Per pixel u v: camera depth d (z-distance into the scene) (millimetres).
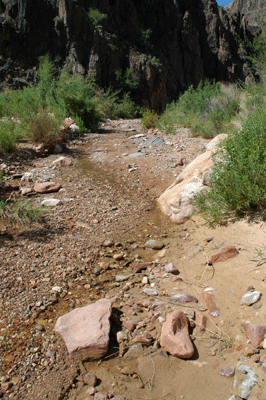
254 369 2143
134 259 3795
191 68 40938
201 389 2117
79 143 8570
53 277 3373
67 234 4246
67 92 11078
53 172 6367
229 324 2584
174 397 2094
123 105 21328
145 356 2414
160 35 39750
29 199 5230
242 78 45219
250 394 1984
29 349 2486
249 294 2738
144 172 6488
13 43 25031
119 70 29156
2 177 5879
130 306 2963
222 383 2129
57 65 25516
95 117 11086
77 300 3078
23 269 3451
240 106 8484
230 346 2393
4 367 2334
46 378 2252
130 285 3277
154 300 3010
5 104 11391
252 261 3162
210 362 2299
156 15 39812
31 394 2135
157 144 8180
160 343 2463
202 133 8688
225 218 4023
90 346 2420
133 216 4859
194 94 13172
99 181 6141
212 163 4746
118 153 7656
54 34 25969
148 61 30703
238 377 2113
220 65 43250
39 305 2959
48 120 7941
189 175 5062
